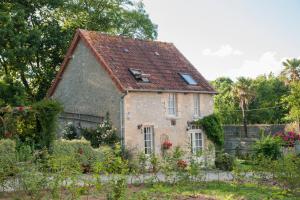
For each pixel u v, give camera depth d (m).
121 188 12.84
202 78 33.00
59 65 37.66
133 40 32.97
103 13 40.03
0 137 23.75
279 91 65.44
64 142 23.59
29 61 35.59
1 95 30.31
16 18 32.22
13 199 14.04
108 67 28.47
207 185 18.58
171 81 30.66
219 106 62.34
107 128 28.09
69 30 36.94
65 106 32.34
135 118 28.22
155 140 28.98
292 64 61.22
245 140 39.53
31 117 24.27
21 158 18.62
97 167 13.98
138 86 28.33
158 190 16.28
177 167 18.12
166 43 34.94
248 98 59.19
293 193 16.53
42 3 35.56
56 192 13.06
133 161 23.33
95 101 29.80
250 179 20.50
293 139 32.28
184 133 30.50
